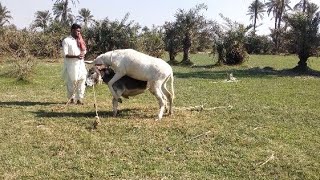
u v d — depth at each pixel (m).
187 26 31.97
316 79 20.45
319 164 7.52
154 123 9.66
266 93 15.12
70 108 11.27
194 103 12.66
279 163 7.50
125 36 30.78
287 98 14.02
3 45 27.08
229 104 12.55
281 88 16.66
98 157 7.63
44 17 47.62
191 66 28.73
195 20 32.25
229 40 29.75
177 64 30.61
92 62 10.54
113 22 31.11
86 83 10.35
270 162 7.55
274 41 55.41
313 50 25.36
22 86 15.75
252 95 14.54
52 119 9.95
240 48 29.94
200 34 33.03
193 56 41.28
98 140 8.49
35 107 11.36
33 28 32.56
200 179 6.81
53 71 21.69
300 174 7.12
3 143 8.20
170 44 32.19
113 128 9.23
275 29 53.59
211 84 17.38
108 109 11.27
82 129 9.17
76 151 7.89
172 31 32.19
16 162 7.28
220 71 24.08
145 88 10.31
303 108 12.19
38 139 8.48
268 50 55.00
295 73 23.94
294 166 7.38
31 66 18.17
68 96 12.06
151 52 31.41
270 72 24.05
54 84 16.48
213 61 34.59
